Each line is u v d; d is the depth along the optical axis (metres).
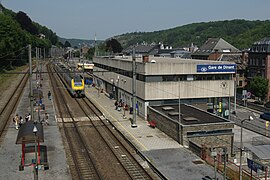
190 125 32.00
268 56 68.38
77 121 42.88
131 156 28.91
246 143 35.72
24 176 23.95
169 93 44.84
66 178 23.73
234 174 25.02
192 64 45.28
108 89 68.44
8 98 59.00
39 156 25.67
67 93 67.88
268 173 25.33
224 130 32.97
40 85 75.38
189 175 24.28
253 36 158.62
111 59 62.84
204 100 47.06
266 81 64.62
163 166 26.14
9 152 29.28
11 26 99.62
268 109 56.75
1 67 95.38
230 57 87.56
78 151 30.28
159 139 34.31
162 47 148.75
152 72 43.69
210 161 27.34
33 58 159.88
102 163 27.22
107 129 38.88
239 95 72.25
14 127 38.62
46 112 47.28
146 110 43.88
